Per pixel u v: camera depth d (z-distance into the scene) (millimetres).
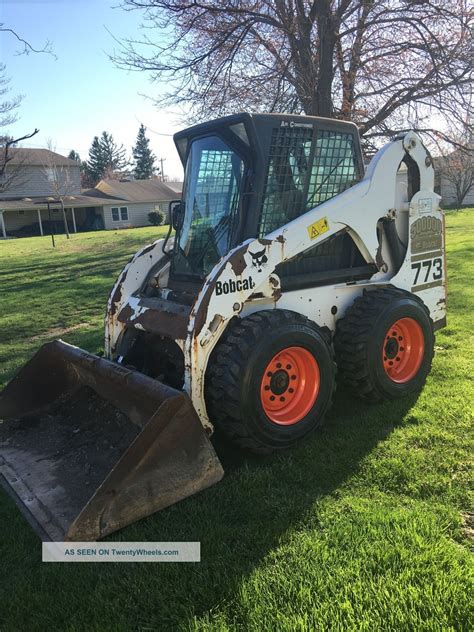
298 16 8734
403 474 3375
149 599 2465
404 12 8914
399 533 2756
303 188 4168
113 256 18562
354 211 4297
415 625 2168
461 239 16297
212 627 2260
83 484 3305
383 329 4266
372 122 9531
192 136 4348
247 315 3758
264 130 3855
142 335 4332
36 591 2592
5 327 8750
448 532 2805
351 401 4609
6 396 4301
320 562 2598
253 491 3275
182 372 3891
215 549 2770
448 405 4375
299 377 3873
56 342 4418
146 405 3371
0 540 3033
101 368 3756
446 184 38000
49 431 4035
